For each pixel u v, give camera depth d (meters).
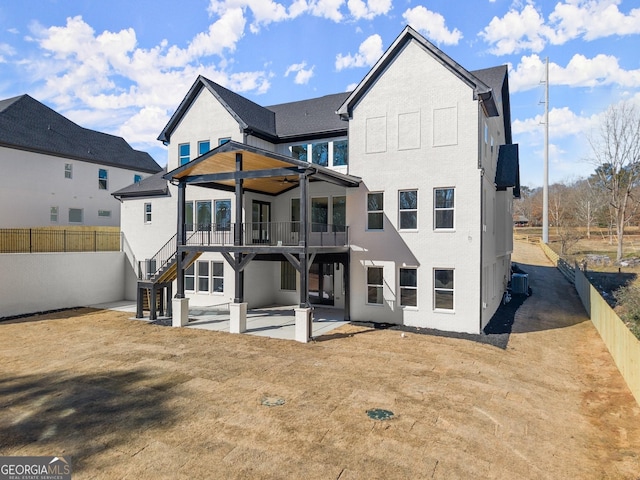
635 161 32.44
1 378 9.34
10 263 17.08
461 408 7.66
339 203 17.39
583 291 19.27
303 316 12.48
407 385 8.78
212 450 6.05
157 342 12.57
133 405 7.71
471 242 13.45
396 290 14.73
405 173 14.58
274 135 18.22
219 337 13.18
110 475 5.39
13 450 6.07
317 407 7.60
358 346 11.95
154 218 20.95
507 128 21.45
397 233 14.70
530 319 16.03
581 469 5.75
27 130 24.64
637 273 23.92
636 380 8.33
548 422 7.28
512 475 5.52
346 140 17.14
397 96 14.77
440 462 5.77
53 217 24.88
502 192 18.94
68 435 6.53
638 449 6.34
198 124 18.86
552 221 62.09
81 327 14.92
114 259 21.69
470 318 13.46
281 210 19.25
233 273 18.20
